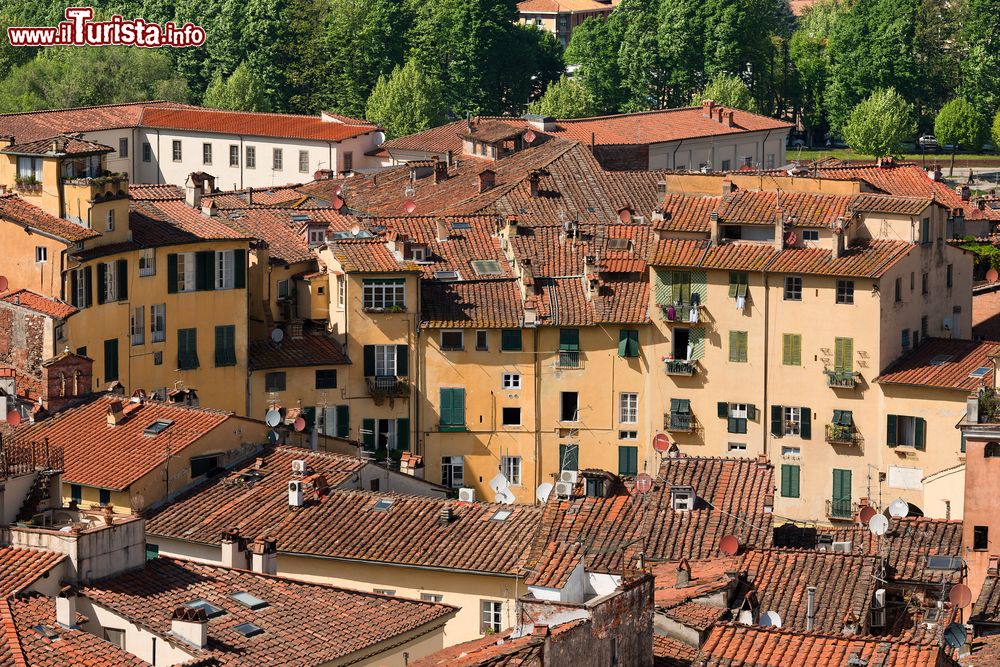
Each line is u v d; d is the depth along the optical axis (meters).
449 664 195.00
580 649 189.25
